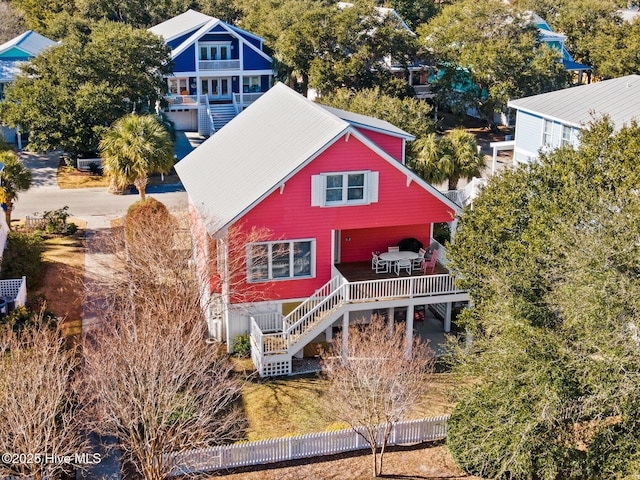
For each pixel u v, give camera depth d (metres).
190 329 26.45
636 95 39.22
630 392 17.22
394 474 21.45
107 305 29.92
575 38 77.94
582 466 19.19
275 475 21.45
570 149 24.36
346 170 27.81
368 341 25.83
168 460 19.56
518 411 18.94
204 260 29.94
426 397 25.36
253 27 81.12
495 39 63.81
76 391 19.89
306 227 28.09
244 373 27.00
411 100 48.91
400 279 27.50
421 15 93.25
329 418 24.17
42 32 80.75
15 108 49.84
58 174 51.06
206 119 62.31
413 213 29.12
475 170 41.28
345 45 63.09
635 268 17.95
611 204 19.88
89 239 39.59
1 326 23.45
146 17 85.75
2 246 33.94
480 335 24.02
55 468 18.39
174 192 48.03
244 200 27.22
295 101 32.53
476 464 20.86
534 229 22.06
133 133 42.41
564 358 18.17
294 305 29.05
